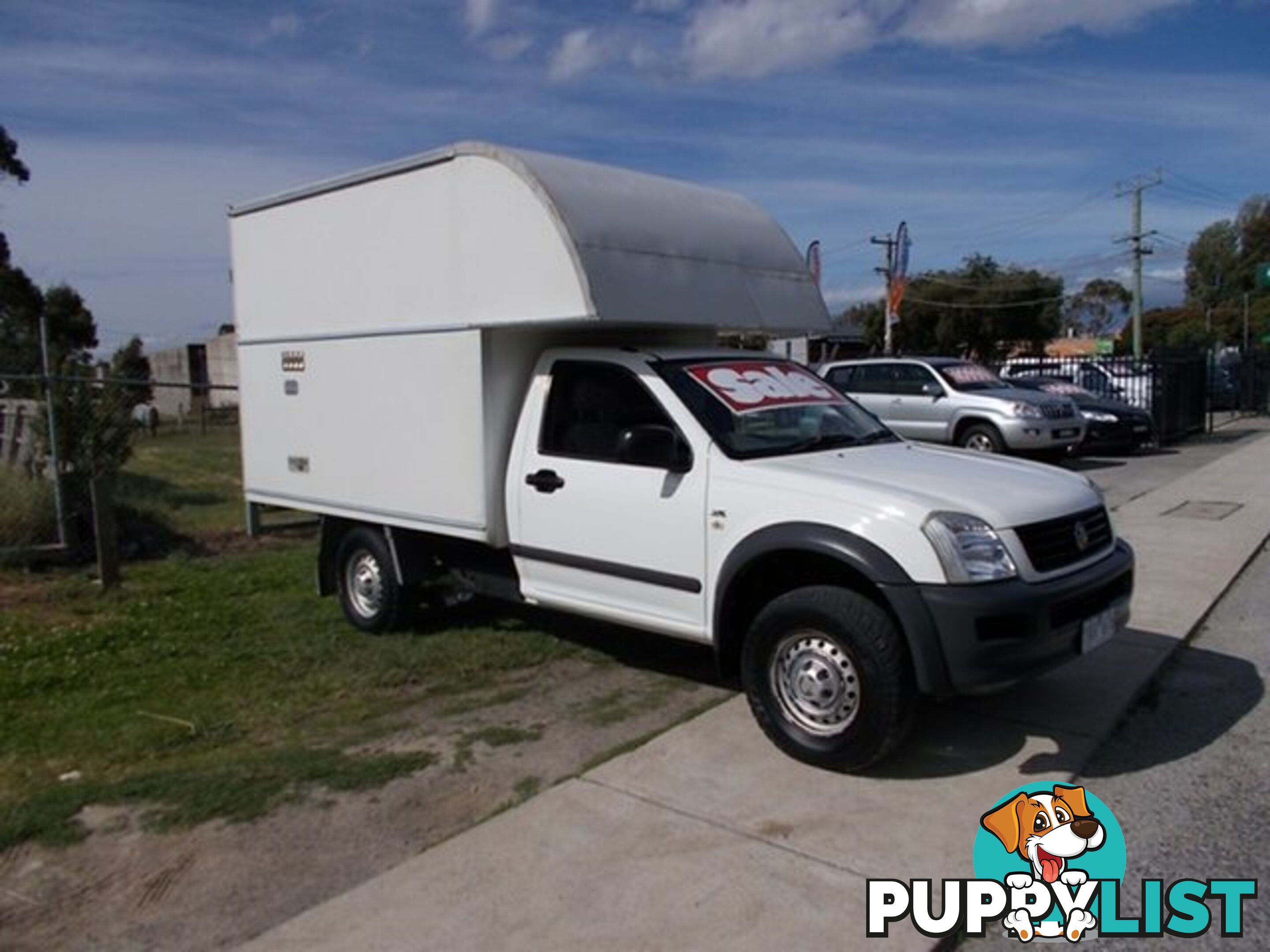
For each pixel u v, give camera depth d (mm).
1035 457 14805
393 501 6262
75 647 6434
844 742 4234
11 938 3291
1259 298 79062
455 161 5570
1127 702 5141
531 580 5676
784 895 3379
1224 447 18219
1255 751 4586
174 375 42500
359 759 4625
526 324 5340
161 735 4984
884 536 4160
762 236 6168
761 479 4617
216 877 3637
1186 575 7766
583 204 5180
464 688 5652
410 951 3107
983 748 4578
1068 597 4246
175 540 10109
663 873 3516
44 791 4355
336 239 6449
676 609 4953
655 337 6230
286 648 6418
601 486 5191
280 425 7078
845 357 26672
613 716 5156
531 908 3318
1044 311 55906
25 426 10445
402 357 6070
